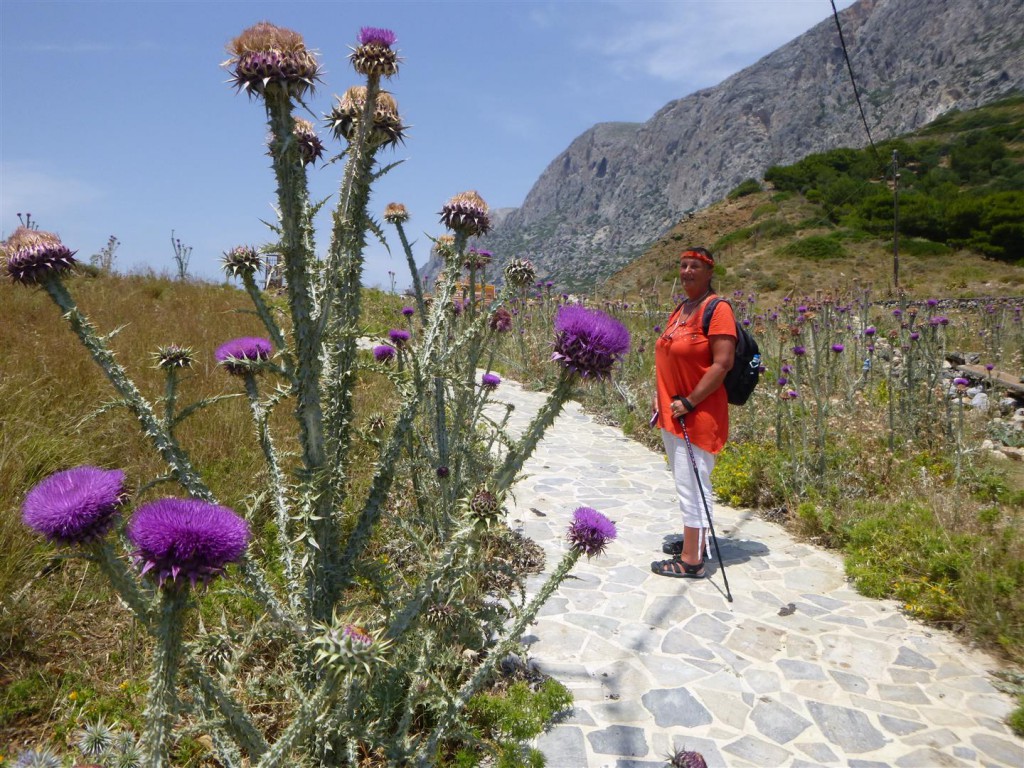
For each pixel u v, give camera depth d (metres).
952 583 4.33
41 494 1.71
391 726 2.78
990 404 8.05
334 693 1.94
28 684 2.90
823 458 5.98
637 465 7.59
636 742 3.07
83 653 3.19
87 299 9.87
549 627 4.06
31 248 2.12
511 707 3.05
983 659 3.79
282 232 2.08
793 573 4.88
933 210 47.28
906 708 3.35
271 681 2.64
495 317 4.38
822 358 9.46
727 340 4.45
